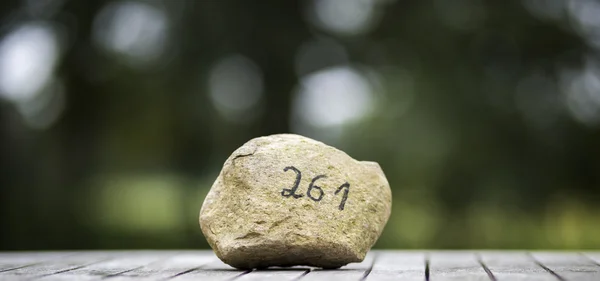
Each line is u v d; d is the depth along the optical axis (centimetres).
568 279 441
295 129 1350
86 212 1325
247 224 492
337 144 1324
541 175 1355
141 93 1337
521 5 1366
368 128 1334
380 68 1377
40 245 1311
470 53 1365
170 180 1358
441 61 1357
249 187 500
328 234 491
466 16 1362
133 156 1362
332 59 1397
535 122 1359
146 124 1354
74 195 1322
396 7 1386
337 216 498
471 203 1328
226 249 494
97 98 1330
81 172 1323
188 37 1344
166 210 1359
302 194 499
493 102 1349
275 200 496
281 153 514
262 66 1361
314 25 1416
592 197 1357
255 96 1364
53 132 1322
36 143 1311
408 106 1345
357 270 507
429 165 1312
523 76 1377
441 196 1323
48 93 1326
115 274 482
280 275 466
